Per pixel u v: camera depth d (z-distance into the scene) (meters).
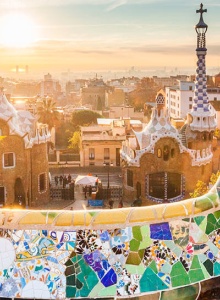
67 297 7.20
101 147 77.88
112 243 7.30
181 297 7.34
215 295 7.44
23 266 7.21
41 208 60.06
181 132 66.00
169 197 61.00
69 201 61.78
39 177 60.62
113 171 76.19
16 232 7.25
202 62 65.31
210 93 130.25
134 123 89.62
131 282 7.25
